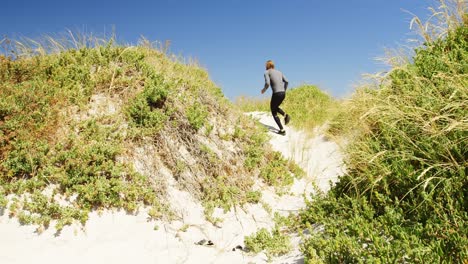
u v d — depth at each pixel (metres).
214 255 3.96
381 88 5.12
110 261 3.70
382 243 2.76
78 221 4.05
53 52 6.51
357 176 4.19
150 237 4.14
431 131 3.56
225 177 5.49
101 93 5.78
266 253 3.85
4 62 5.66
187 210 4.76
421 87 4.43
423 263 2.44
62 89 5.50
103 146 4.83
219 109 6.93
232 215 4.90
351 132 5.07
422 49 5.32
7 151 4.41
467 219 2.77
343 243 2.94
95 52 6.57
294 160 6.83
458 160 3.31
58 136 4.85
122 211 4.36
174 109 5.83
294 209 5.23
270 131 8.59
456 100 3.79
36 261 3.51
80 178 4.41
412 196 3.25
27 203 3.99
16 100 5.02
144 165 5.03
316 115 9.85
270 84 8.39
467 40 5.04
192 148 5.61
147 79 6.11
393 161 3.67
